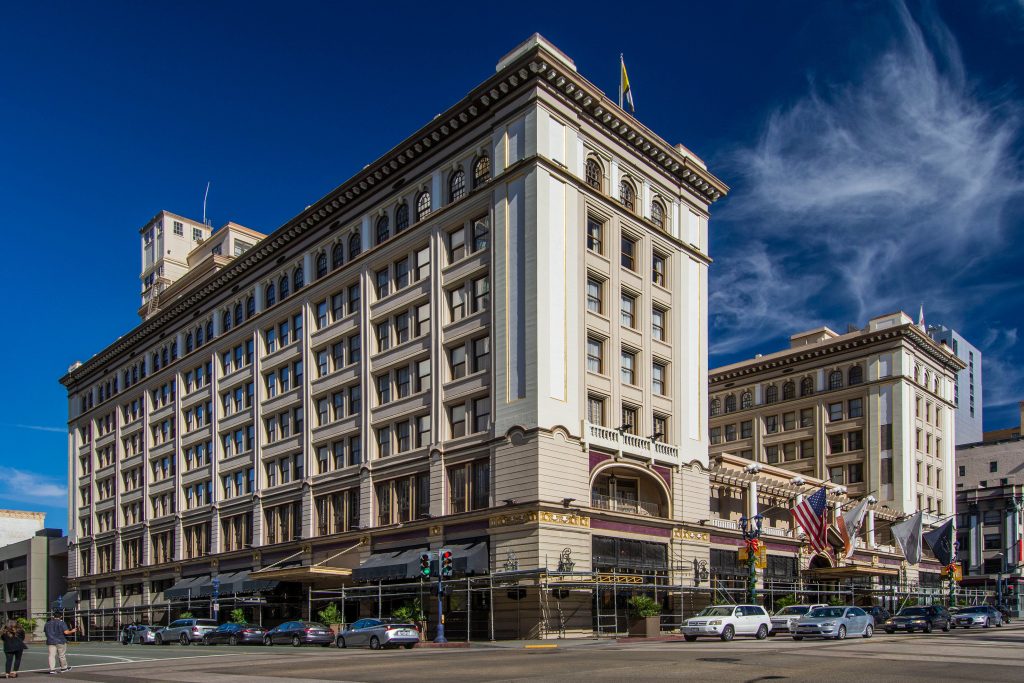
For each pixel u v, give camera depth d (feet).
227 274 220.84
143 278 296.30
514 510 133.18
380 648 118.73
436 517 147.23
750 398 293.23
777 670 66.28
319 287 189.26
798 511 161.89
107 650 135.95
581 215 148.05
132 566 253.03
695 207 177.47
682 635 131.75
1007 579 316.81
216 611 187.32
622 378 152.46
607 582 130.00
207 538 219.41
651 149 165.78
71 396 309.63
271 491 195.42
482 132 153.17
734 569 169.07
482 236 151.43
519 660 82.07
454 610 142.51
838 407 269.64
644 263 160.97
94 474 284.41
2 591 333.83
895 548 242.17
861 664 71.77
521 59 143.02
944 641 111.34
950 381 286.25
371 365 170.30
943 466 272.92
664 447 156.04
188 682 66.23
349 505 171.73
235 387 215.92
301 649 124.06
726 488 186.60
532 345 136.36
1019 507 325.01
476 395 145.69
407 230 166.20
